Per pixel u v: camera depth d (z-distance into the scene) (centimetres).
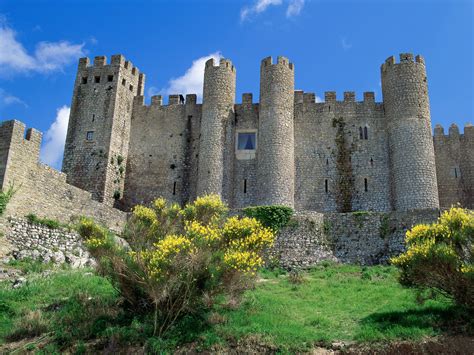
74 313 1859
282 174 3891
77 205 3183
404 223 3216
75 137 4288
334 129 4250
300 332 1698
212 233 1862
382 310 1927
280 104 4081
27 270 2453
